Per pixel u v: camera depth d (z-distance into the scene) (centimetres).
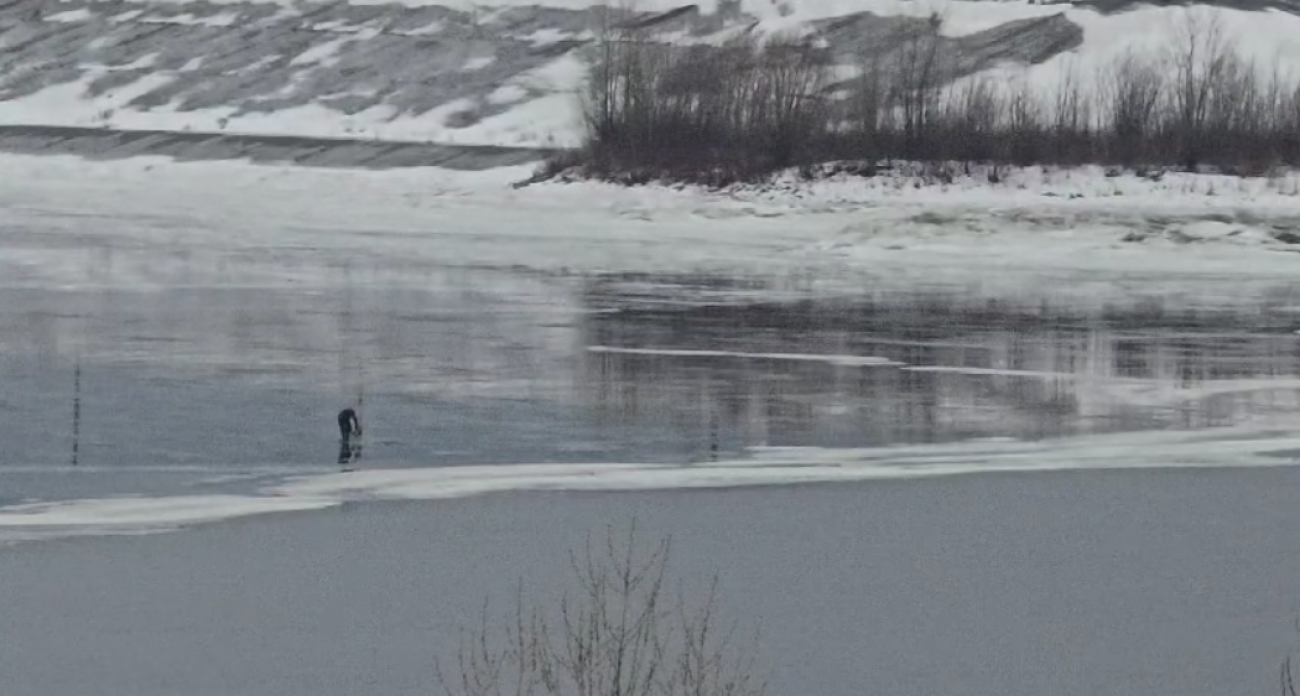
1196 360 9775
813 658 4469
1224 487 6462
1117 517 5975
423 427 7406
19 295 11606
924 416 7850
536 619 4697
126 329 10181
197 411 7694
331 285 12562
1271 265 15500
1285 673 4416
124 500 5972
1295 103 19762
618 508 5981
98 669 4278
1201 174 18450
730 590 5044
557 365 9156
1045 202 17362
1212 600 5047
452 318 10956
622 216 18212
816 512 5978
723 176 18875
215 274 13088
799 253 15750
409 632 4594
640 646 4497
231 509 5866
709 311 11525
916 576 5231
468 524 5716
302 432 7269
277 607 4784
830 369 9188
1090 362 9625
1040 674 4391
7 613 4688
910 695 4222
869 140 19050
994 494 6294
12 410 7619
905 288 13162
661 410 7881
